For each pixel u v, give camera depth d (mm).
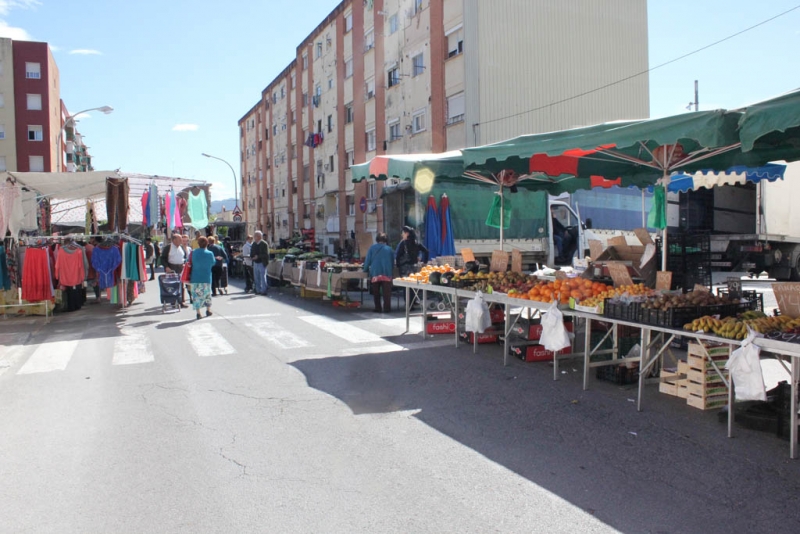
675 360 6719
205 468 4340
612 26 23234
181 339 9594
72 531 3451
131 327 10984
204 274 11891
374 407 5809
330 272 13945
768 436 4852
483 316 8008
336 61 31766
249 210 53562
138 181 18734
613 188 17359
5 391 6605
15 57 49312
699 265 10906
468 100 20703
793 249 17766
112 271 13266
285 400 6070
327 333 10016
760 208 16453
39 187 14000
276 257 19719
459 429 5137
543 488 3941
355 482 4062
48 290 11828
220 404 5938
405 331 10141
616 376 6520
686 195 16922
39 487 4070
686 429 5051
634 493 3846
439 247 14258
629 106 23688
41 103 50156
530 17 21391
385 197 15648
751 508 3611
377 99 27188
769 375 6879
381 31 26703
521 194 15500
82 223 21469
